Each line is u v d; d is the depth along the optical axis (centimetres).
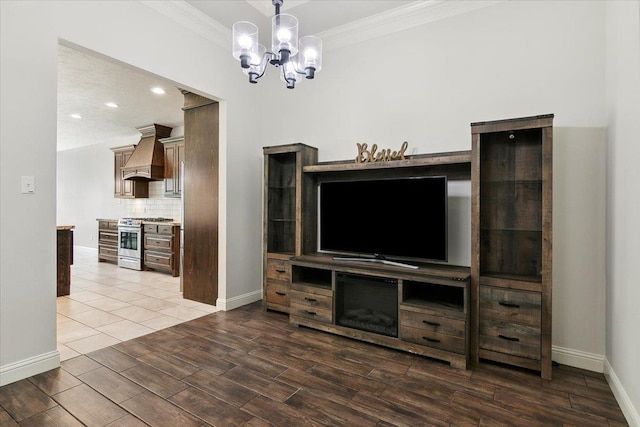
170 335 296
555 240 252
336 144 357
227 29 347
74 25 238
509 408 193
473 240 248
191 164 402
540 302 227
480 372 234
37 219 223
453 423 179
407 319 261
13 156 212
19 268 216
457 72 291
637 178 179
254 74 220
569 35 248
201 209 394
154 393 204
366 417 184
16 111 212
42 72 222
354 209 313
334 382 220
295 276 322
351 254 333
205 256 391
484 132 243
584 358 243
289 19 195
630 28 191
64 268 428
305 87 378
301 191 339
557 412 190
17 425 173
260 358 253
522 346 233
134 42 274
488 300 244
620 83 206
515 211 258
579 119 245
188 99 401
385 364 245
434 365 245
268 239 363
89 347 270
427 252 275
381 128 329
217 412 187
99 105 512
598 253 239
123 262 629
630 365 185
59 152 893
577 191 245
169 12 299
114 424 175
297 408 191
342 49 352
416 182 280
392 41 323
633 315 182
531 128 229
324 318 302
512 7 268
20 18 212
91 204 811
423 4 298
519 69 266
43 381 216
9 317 212
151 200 691
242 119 382
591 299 242
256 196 404
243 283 389
